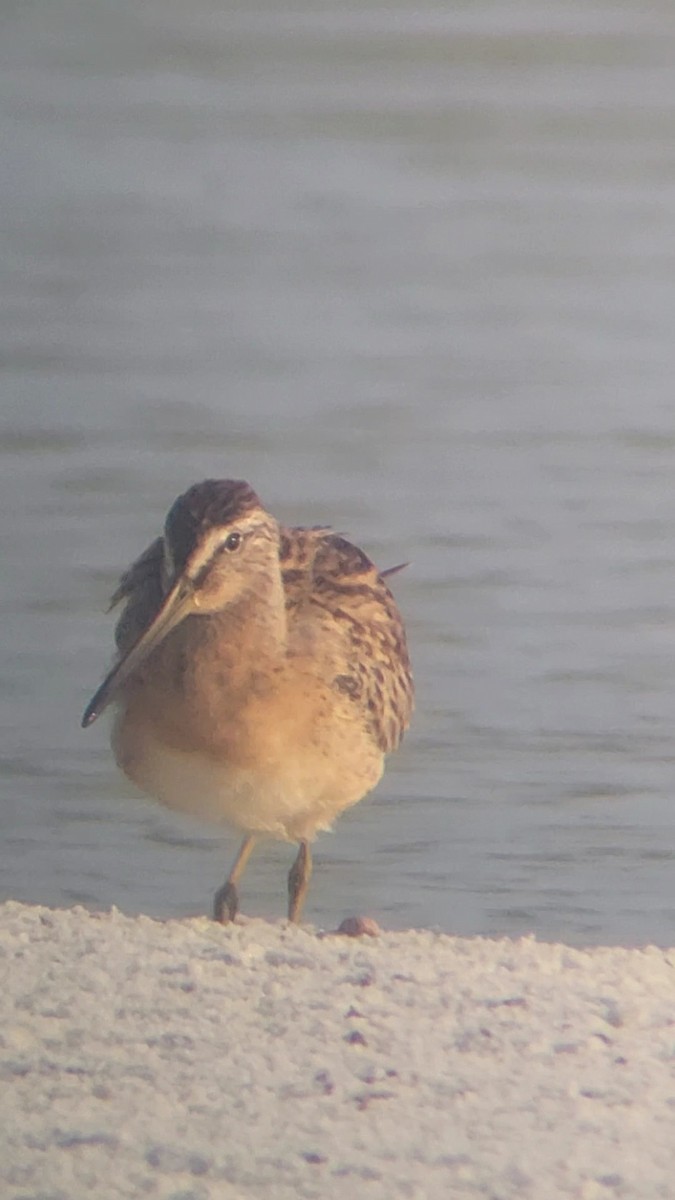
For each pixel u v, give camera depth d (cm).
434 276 2903
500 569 1948
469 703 1675
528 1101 734
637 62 3716
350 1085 746
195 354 2605
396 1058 775
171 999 844
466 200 3209
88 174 3344
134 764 1119
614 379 2511
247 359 2591
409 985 869
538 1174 671
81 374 2520
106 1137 695
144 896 1362
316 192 3244
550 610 1855
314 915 1336
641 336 2658
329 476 2197
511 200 3206
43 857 1430
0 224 3105
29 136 3447
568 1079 757
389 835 1456
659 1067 771
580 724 1633
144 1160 679
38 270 2928
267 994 853
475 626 1823
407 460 2244
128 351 2612
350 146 3422
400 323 2719
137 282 2889
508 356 2595
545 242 3038
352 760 1145
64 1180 662
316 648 1120
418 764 1568
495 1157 684
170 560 1088
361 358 2594
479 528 2050
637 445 2288
